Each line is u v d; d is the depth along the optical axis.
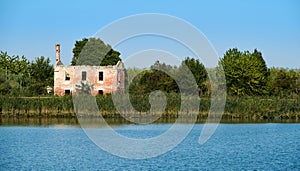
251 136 67.00
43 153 51.66
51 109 85.94
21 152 52.38
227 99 86.69
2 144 58.06
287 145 58.91
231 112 86.44
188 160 47.97
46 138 63.12
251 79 102.38
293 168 44.47
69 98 85.75
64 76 102.44
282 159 49.00
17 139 62.31
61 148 55.12
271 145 59.00
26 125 76.62
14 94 94.38
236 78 101.88
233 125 79.12
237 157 49.94
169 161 47.38
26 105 86.00
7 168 43.91
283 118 88.00
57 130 71.25
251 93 103.12
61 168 43.91
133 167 44.28
